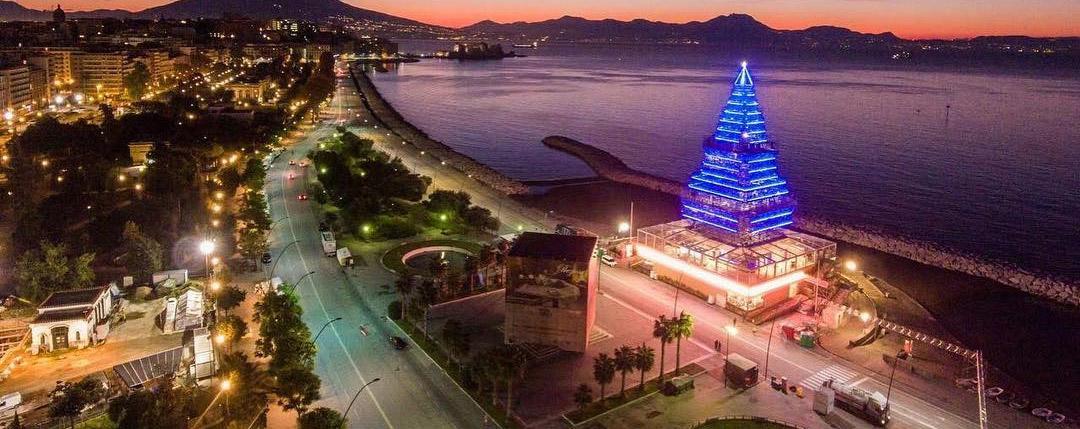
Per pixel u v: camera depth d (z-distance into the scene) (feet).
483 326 448.65
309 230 634.84
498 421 345.31
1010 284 604.90
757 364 409.49
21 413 332.60
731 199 516.73
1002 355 478.59
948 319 532.73
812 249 513.86
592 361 407.44
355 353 408.05
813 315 481.46
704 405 364.38
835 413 359.05
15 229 593.83
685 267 517.55
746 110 509.35
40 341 392.88
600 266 566.77
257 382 358.64
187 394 329.52
